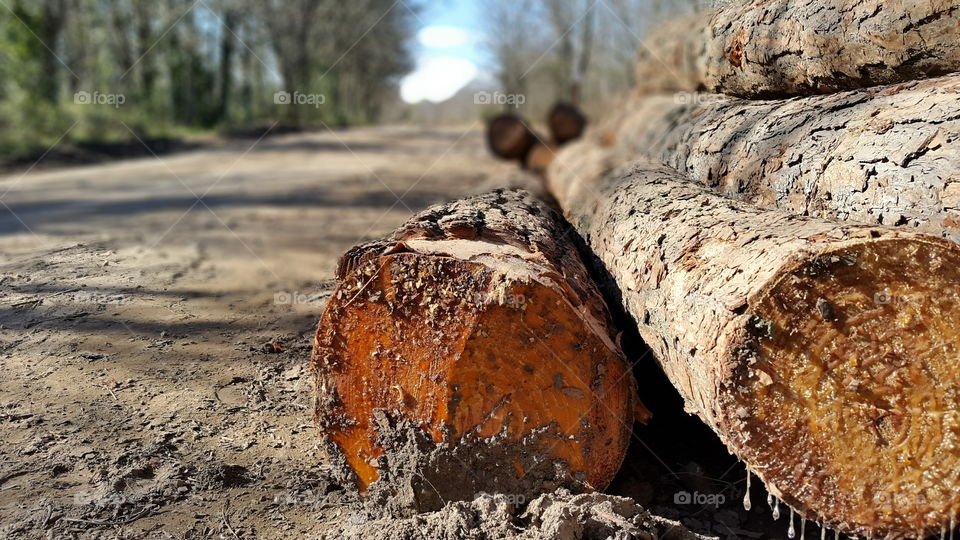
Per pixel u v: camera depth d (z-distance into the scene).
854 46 0.71
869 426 0.47
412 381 0.58
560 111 3.39
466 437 0.58
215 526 0.59
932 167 0.55
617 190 0.94
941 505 0.48
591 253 0.91
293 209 2.12
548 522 0.54
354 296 0.58
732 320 0.47
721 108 1.02
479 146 4.91
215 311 1.11
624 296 0.72
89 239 1.54
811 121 0.73
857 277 0.46
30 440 0.70
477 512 0.56
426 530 0.56
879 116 0.64
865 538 0.50
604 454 0.60
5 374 0.84
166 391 0.83
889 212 0.57
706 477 0.68
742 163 0.80
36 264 1.30
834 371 0.47
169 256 1.44
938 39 0.64
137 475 0.65
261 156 4.14
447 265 0.56
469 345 0.57
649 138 1.49
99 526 0.58
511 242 0.68
